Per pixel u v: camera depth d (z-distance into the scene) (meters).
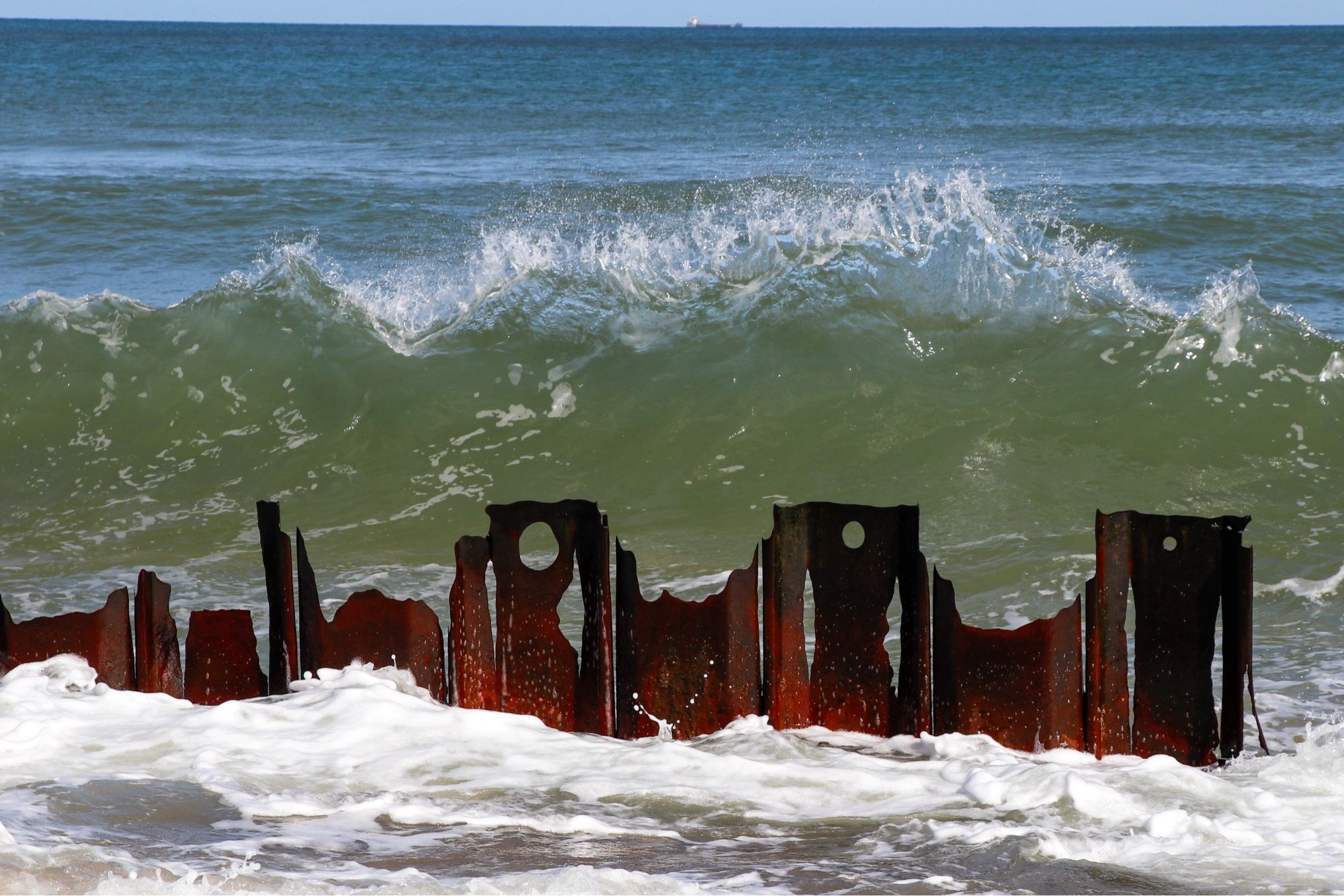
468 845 6.59
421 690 9.18
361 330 19.44
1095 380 17.69
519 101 91.44
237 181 45.75
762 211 39.41
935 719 8.66
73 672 9.20
